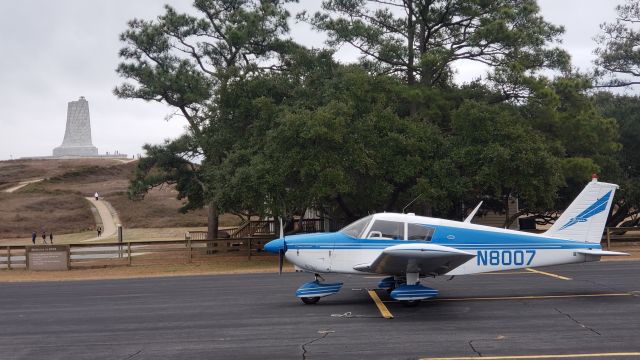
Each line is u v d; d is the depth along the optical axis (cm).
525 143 2448
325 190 2292
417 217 1274
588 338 896
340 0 3020
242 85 2856
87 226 6481
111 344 940
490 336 920
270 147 2456
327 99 2669
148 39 3316
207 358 834
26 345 956
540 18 2833
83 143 11625
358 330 984
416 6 2928
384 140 2503
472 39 2708
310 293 1261
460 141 2559
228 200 2525
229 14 3456
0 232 6069
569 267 1875
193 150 3316
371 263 1223
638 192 3041
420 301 1220
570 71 3244
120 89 3406
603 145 2927
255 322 1080
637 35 3478
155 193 8506
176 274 2198
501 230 1282
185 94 3291
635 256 2330
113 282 1916
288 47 3419
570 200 3180
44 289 1748
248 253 2784
